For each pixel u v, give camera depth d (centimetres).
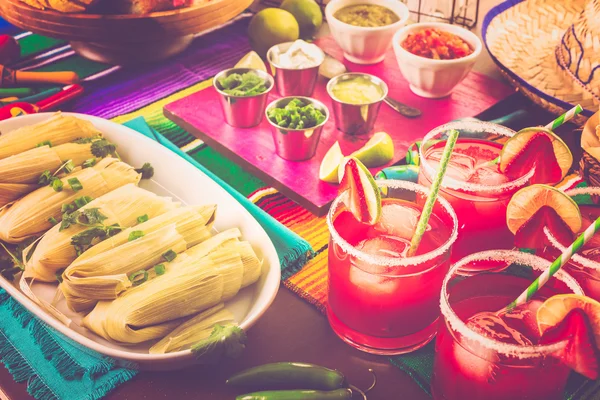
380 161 138
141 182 131
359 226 101
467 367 83
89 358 101
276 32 175
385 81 170
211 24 171
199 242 112
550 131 96
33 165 123
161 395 97
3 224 117
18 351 104
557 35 165
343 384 94
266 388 97
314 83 163
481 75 171
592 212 105
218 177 141
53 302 108
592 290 93
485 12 186
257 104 149
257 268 106
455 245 108
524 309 89
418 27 166
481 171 108
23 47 195
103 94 173
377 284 93
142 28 162
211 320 102
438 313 101
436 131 114
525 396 83
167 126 161
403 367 100
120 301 99
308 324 108
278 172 139
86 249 109
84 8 160
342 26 169
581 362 77
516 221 93
